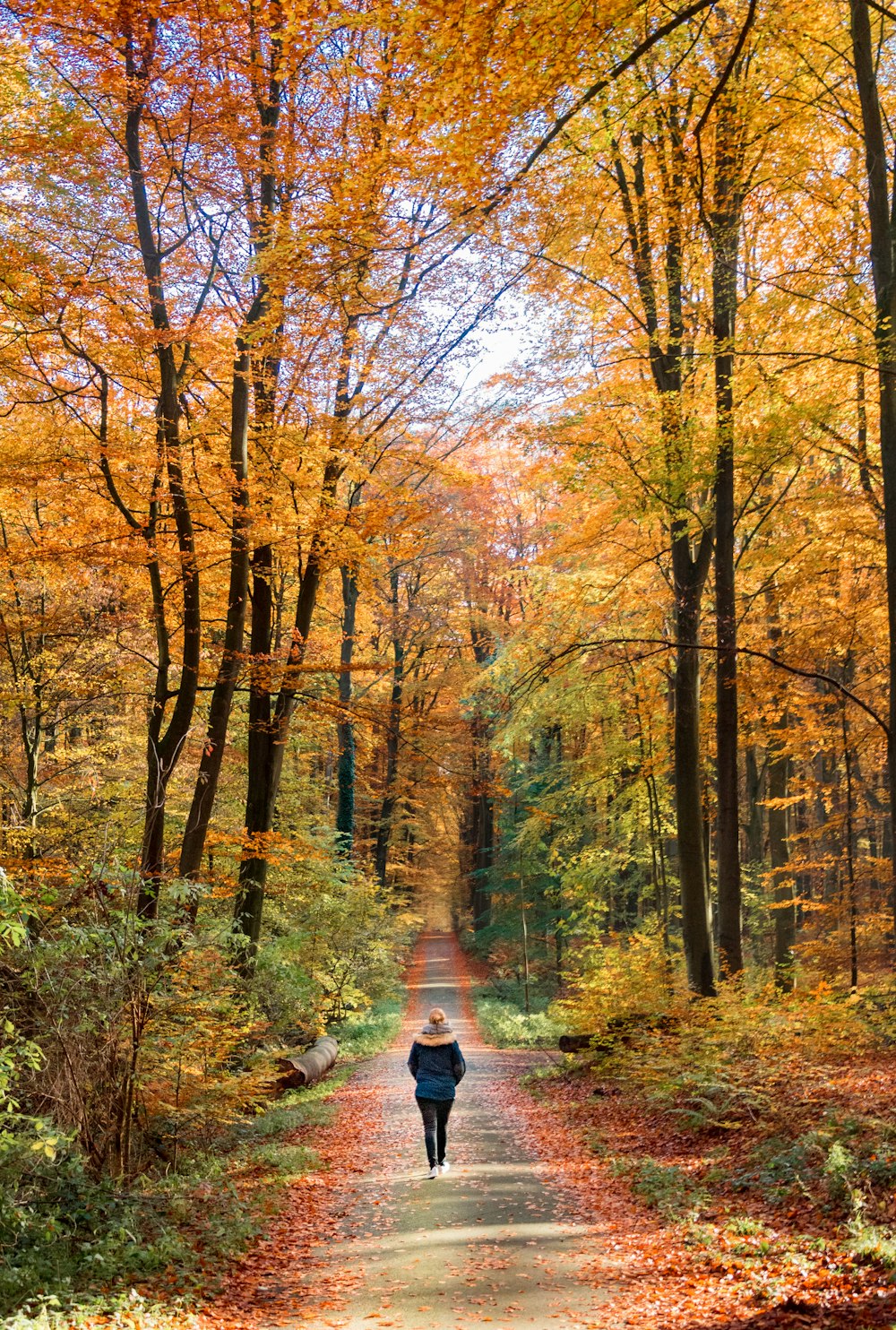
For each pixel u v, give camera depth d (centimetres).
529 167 718
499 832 3969
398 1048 2241
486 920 4522
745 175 1265
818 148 1305
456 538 2664
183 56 1153
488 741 2428
